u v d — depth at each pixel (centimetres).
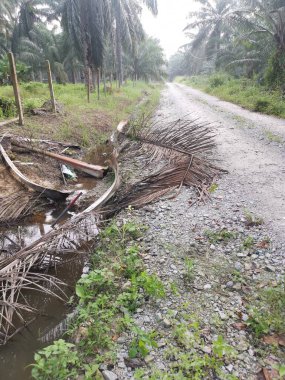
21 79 1759
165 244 374
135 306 283
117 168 602
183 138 696
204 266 332
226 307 278
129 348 244
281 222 399
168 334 254
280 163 616
